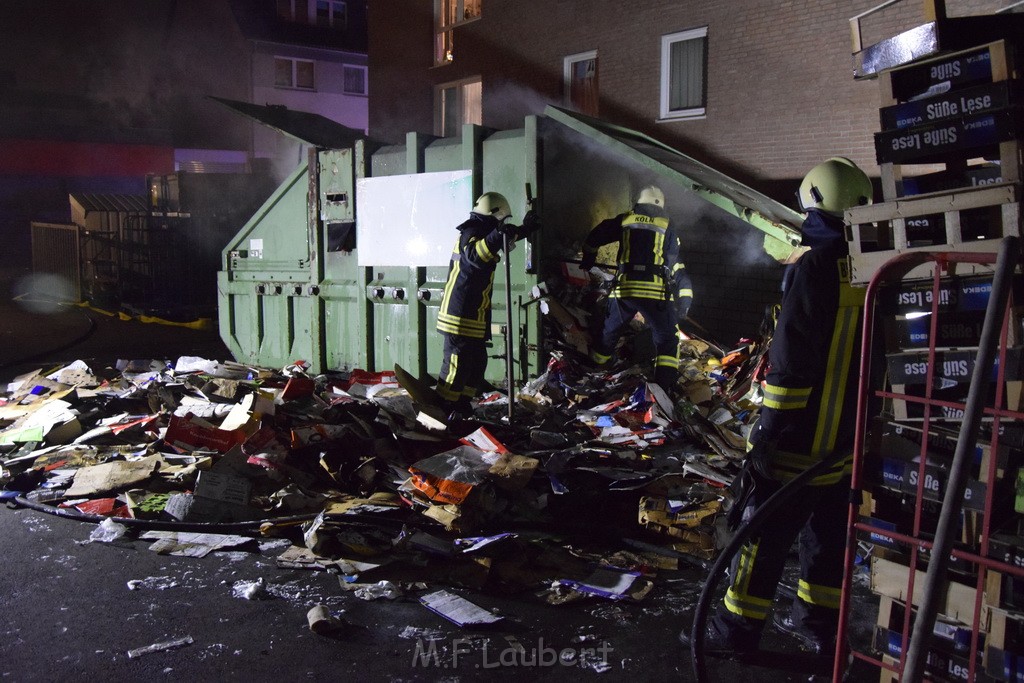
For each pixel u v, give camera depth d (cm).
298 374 780
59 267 1770
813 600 323
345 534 414
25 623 344
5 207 2641
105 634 335
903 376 258
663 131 1048
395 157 728
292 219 810
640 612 364
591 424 596
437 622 351
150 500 466
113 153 2841
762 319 916
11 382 794
